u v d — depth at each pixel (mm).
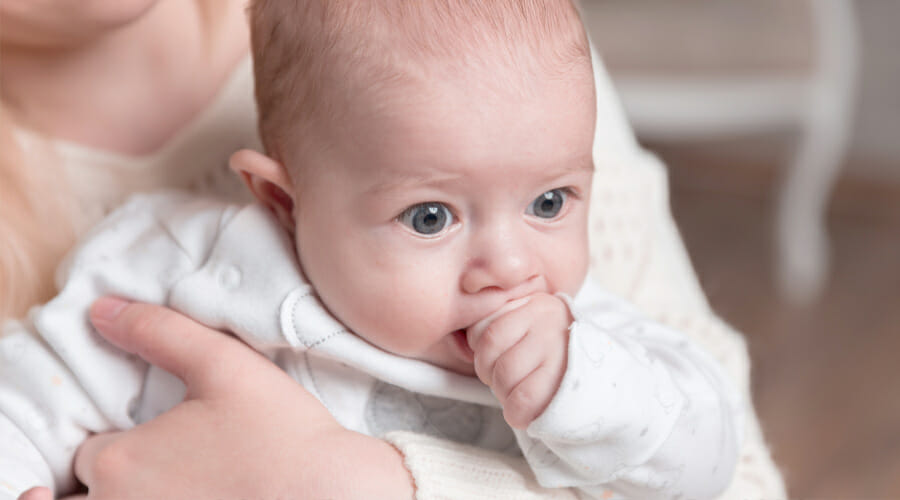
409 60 667
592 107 713
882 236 2812
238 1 956
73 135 893
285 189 751
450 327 696
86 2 756
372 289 691
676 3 2236
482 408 783
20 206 842
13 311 833
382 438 716
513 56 669
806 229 2506
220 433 692
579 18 736
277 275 744
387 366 723
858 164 3006
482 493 691
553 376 647
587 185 725
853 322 2418
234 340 743
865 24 2980
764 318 2422
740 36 2160
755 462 860
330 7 704
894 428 2062
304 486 664
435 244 682
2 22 783
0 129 840
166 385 774
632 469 679
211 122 928
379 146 667
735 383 865
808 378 2215
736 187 3104
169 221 815
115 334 752
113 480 694
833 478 1913
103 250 811
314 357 766
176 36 913
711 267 2643
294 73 721
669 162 3207
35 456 747
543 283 705
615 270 957
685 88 2109
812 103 2246
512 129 658
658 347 774
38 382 756
